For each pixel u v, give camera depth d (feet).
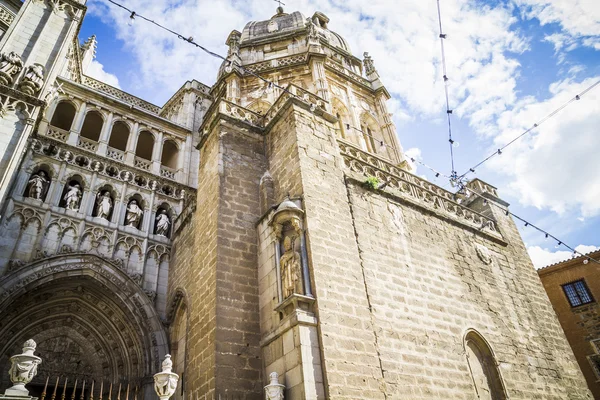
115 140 86.99
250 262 45.85
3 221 56.39
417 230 54.95
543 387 52.60
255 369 39.27
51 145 67.10
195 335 43.83
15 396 29.12
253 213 49.96
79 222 63.05
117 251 64.64
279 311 39.14
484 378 47.26
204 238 49.06
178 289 61.46
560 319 88.12
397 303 44.60
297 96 55.11
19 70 58.34
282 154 52.16
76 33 73.97
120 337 61.05
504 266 64.39
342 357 35.91
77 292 60.23
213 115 57.98
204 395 38.06
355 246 44.73
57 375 57.11
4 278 52.95
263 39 97.09
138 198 72.64
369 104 93.91
